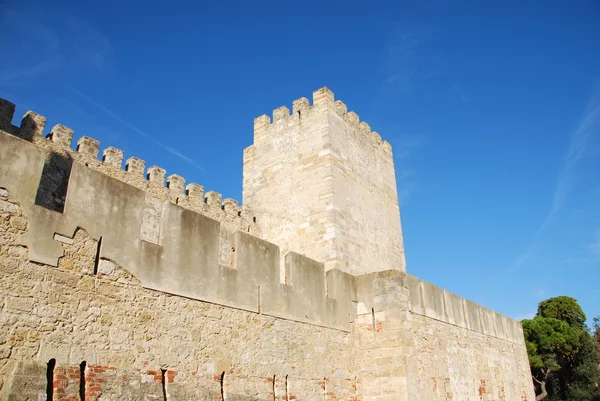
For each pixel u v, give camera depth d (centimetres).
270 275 1459
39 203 1991
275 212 2353
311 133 2352
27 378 856
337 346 1617
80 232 1023
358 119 2584
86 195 1052
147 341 1079
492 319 2623
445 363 1961
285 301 1479
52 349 915
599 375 4272
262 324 1377
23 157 966
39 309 917
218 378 1206
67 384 913
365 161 2517
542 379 4534
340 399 1558
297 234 2223
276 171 2428
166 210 1216
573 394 4281
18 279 902
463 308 2295
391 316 1681
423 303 1919
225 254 1452
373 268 2289
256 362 1320
